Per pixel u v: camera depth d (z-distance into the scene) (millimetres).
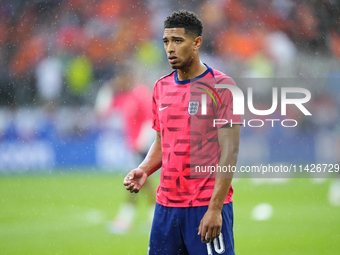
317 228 19625
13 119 50188
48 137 50156
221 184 8586
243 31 66875
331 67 67688
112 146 46938
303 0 68500
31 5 66188
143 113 23562
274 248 16281
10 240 18078
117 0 65500
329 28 68750
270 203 26078
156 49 64500
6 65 64250
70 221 21906
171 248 9391
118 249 16500
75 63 63344
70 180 37188
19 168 47531
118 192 30766
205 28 65938
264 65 65875
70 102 61312
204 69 9438
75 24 65250
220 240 8992
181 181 9203
